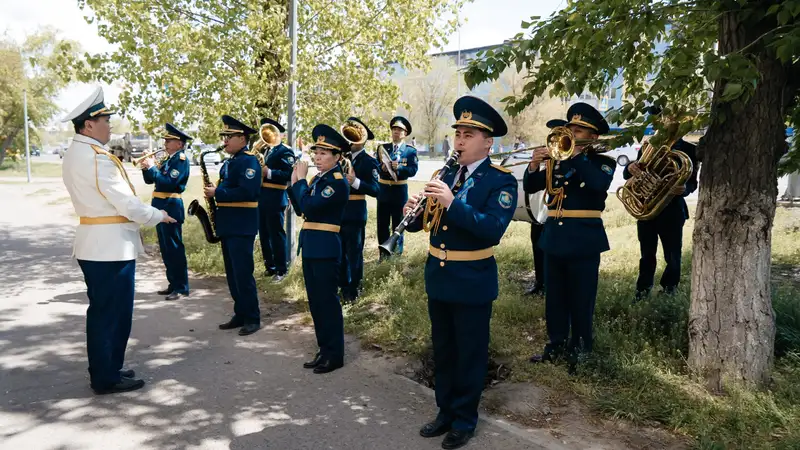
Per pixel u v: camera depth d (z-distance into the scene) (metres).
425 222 3.59
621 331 4.83
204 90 7.59
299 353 4.96
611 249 7.84
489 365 4.60
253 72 7.86
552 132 4.19
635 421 3.59
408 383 4.34
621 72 4.80
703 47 4.55
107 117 4.18
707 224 4.14
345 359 4.81
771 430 3.40
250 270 5.46
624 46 3.88
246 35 7.74
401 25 8.39
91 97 4.07
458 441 3.40
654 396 3.79
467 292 3.39
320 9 8.27
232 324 5.61
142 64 7.46
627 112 4.01
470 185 3.45
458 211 3.21
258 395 4.13
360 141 6.30
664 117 4.10
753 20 3.74
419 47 8.62
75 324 5.66
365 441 3.51
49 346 5.06
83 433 3.55
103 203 4.07
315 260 4.53
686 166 4.60
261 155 7.38
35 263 8.60
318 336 4.66
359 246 6.29
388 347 5.00
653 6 3.76
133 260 4.24
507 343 4.84
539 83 4.57
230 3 8.01
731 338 4.00
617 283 6.06
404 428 3.67
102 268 4.04
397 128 7.88
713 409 3.62
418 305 5.73
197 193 17.53
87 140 4.07
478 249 3.46
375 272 7.03
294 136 7.80
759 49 3.82
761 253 3.99
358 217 6.22
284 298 6.56
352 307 6.02
